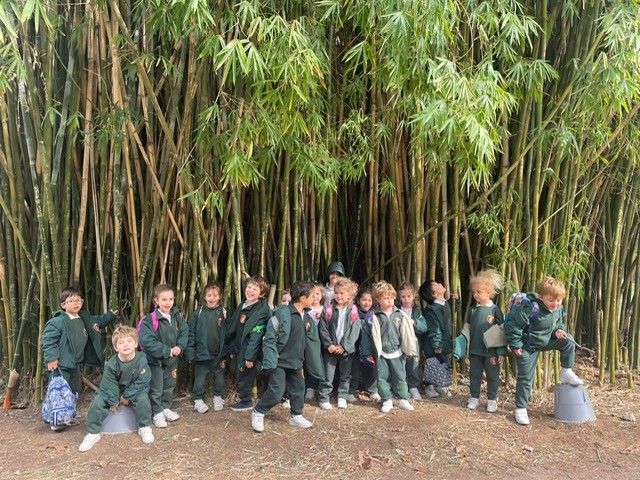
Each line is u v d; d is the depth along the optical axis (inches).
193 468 107.9
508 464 112.0
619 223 169.9
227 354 143.3
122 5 137.3
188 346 139.4
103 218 145.2
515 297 136.2
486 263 163.5
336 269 156.3
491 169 158.2
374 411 140.3
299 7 137.3
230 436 123.1
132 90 139.4
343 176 158.1
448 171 163.8
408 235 165.0
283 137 130.4
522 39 142.1
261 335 135.0
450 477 105.7
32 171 136.9
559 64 157.8
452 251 163.8
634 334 181.9
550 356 163.0
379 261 173.5
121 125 129.6
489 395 141.5
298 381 129.3
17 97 141.9
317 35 132.1
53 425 126.8
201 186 136.2
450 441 121.9
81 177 146.6
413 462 111.7
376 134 148.3
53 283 140.5
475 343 143.3
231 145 126.6
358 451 116.0
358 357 150.9
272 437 122.6
